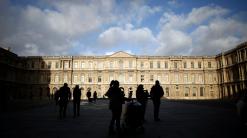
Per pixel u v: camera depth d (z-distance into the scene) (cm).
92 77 10388
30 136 1184
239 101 1477
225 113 2356
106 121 1809
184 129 1385
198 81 10381
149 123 1667
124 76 10288
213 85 10325
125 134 1241
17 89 9675
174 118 1972
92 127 1498
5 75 8569
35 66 10512
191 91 10306
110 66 10350
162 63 10481
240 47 8438
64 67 10500
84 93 10319
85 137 1162
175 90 10300
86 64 10488
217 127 1438
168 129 1395
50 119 1947
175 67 10456
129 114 1290
